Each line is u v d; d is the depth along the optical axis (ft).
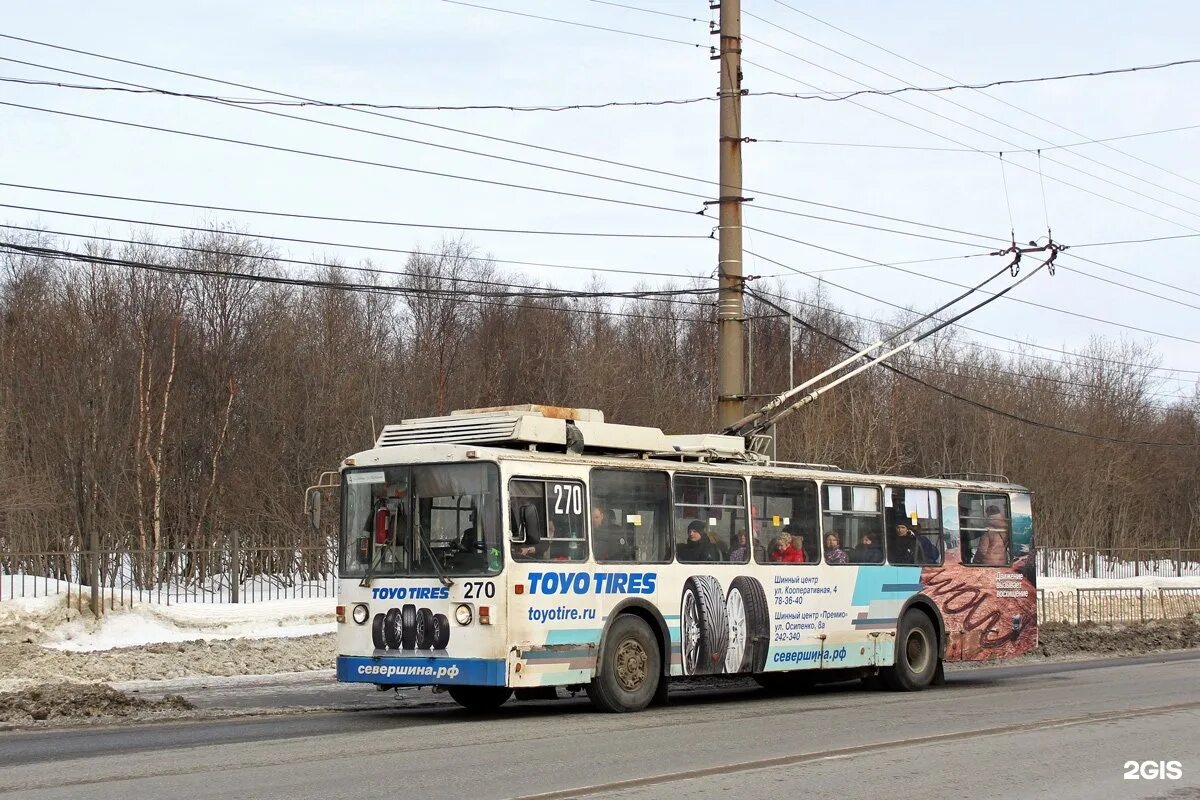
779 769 41.39
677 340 224.12
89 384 152.05
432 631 55.93
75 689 58.90
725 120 86.22
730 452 69.77
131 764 41.11
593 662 58.39
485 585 55.06
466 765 41.50
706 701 67.82
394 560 57.47
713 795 36.45
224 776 38.83
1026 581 85.97
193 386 161.79
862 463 197.36
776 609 68.13
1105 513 240.94
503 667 54.44
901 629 76.18
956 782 39.52
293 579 97.91
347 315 175.01
